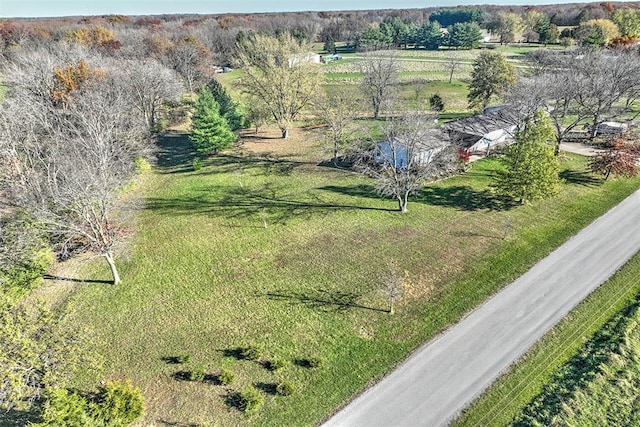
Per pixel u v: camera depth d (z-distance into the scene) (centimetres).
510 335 2239
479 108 6412
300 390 1973
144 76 5475
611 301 2459
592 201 3594
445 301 2498
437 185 4016
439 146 4284
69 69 5138
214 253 3092
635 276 2652
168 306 2550
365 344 2217
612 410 1808
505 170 4150
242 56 5534
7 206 3036
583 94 4866
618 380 1934
